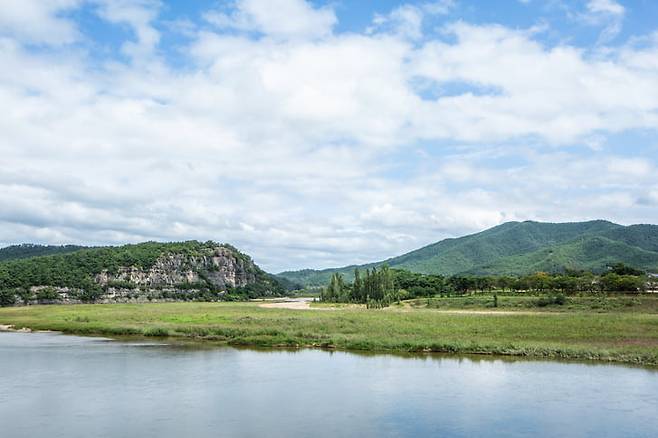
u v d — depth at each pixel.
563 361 61.56
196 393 46.28
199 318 112.56
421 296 188.88
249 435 35.25
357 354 67.69
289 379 52.03
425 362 61.41
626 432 35.88
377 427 36.91
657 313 116.19
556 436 35.12
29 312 147.25
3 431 35.88
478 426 37.12
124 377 53.06
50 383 50.22
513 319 94.94
